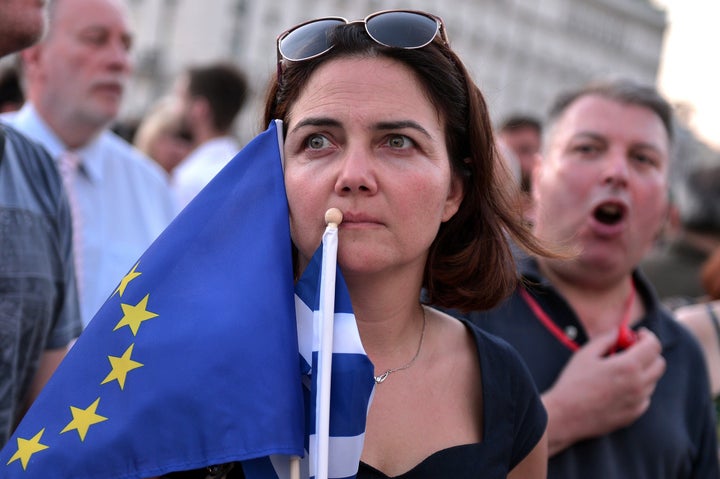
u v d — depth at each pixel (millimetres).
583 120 2365
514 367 1620
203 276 1360
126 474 1253
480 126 1549
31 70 2914
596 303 2361
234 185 1418
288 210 1410
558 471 2111
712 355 2758
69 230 2029
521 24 56469
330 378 1284
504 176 1687
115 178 3088
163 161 5055
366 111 1365
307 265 1420
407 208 1367
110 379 1309
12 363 1817
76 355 1344
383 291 1456
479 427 1547
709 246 6918
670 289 8414
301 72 1446
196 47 38562
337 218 1326
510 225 1702
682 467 2248
